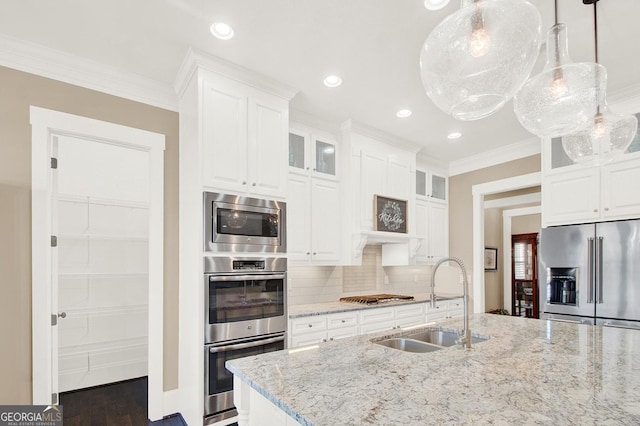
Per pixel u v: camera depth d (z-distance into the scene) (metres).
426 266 5.30
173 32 2.26
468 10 1.22
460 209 5.12
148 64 2.65
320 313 3.24
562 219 3.33
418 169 4.86
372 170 3.98
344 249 3.78
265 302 2.77
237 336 2.58
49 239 2.47
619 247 2.88
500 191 4.71
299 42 2.37
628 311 2.80
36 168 2.44
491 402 1.08
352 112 3.52
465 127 3.87
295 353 1.64
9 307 2.30
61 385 3.52
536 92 1.80
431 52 1.35
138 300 4.05
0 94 2.36
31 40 2.34
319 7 2.03
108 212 3.98
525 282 7.58
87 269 3.82
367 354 1.62
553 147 3.45
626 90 3.01
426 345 1.99
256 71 2.73
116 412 2.98
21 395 2.30
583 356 1.59
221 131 2.63
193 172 2.62
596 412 1.00
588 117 1.85
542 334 2.08
